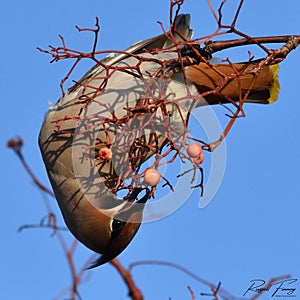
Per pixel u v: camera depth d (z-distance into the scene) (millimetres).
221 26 6121
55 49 6148
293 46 6461
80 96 6938
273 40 6504
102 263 7730
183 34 7645
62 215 8008
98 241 7648
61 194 7699
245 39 6566
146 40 7609
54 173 7652
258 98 7684
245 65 7449
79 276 7191
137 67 6453
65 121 7402
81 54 6184
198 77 7359
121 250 7660
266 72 7500
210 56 6699
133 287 7609
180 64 6637
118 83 7215
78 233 7820
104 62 7609
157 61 6531
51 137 7531
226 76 6445
